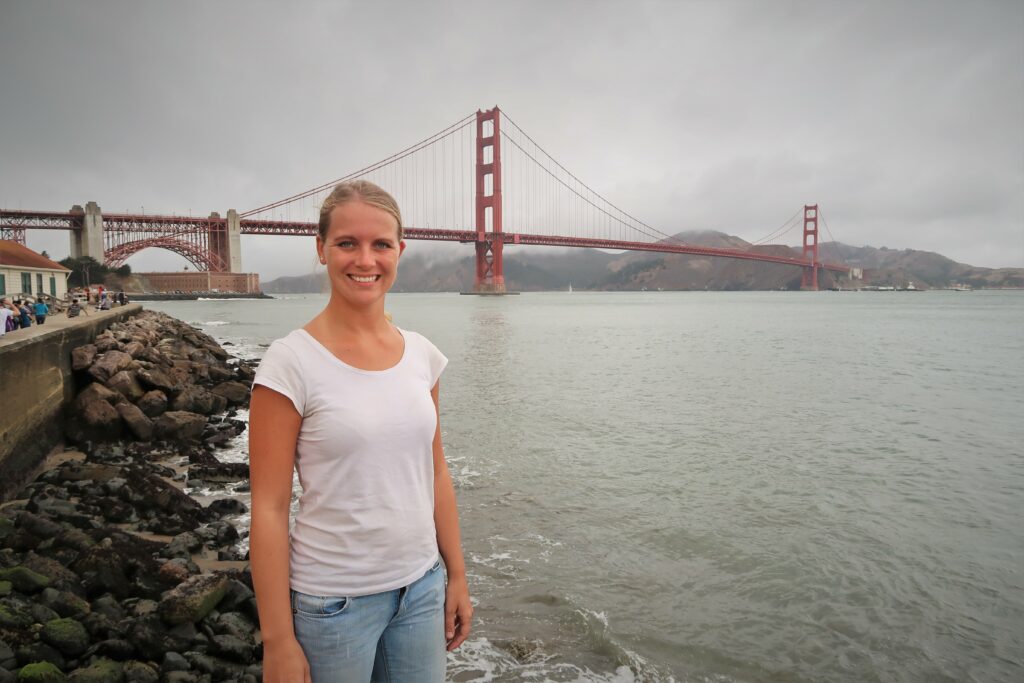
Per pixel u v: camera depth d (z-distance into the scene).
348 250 1.53
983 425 12.14
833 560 5.85
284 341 1.50
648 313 73.75
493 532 6.41
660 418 12.72
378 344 1.59
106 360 11.31
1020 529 6.65
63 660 3.50
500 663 4.15
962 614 4.93
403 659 1.58
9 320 13.11
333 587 1.48
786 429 11.69
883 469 8.94
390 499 1.51
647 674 4.11
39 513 5.79
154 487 6.65
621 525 6.64
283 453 1.44
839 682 4.09
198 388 13.05
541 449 10.00
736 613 4.89
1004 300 132.25
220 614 4.22
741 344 32.09
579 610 4.83
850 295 189.25
